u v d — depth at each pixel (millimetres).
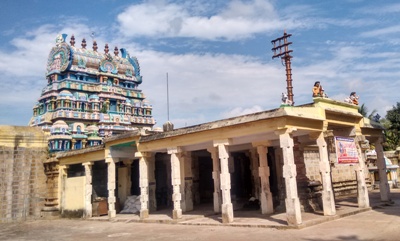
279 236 10734
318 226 12039
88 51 48875
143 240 12055
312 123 13727
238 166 24828
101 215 21219
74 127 38688
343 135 16750
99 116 44062
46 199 23203
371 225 11680
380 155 18609
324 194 13875
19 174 22500
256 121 13242
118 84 49750
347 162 14844
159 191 23812
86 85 45719
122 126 45094
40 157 23609
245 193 24500
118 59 52500
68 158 22594
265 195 15875
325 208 13781
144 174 18109
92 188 22516
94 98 44844
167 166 24078
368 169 29672
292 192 12141
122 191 22797
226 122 14250
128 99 50469
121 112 47469
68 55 45094
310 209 15500
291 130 12602
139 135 18078
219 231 12609
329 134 14219
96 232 15109
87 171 21156
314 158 22391
